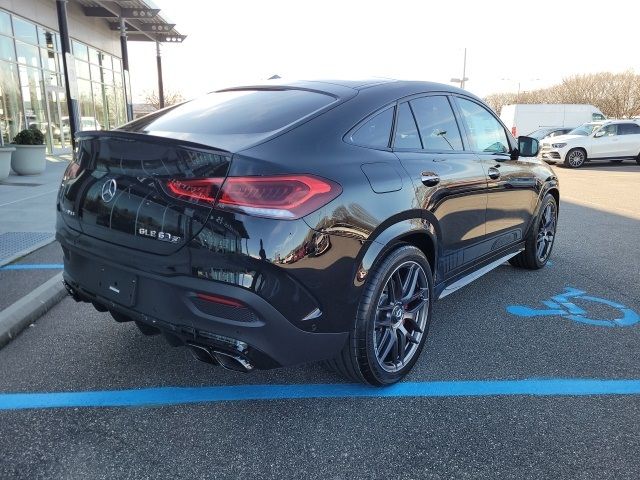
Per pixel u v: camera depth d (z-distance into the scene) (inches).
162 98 1076.5
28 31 627.5
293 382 120.2
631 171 690.2
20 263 195.5
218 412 107.6
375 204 104.7
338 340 102.6
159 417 105.5
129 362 127.7
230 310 90.0
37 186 392.8
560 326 152.3
